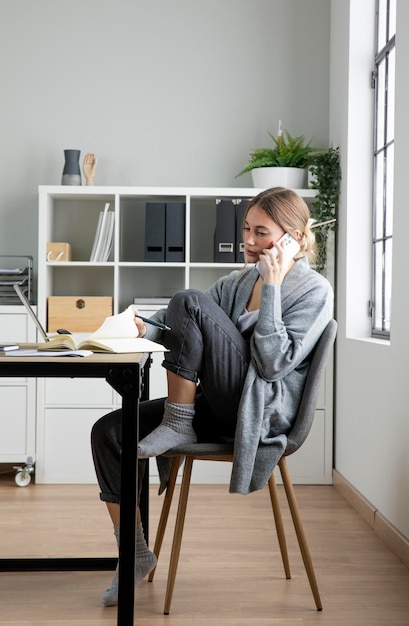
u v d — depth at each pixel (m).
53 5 4.65
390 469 3.13
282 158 4.34
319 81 4.67
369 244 4.06
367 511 3.43
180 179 4.66
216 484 4.25
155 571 2.72
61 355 2.07
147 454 2.22
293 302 2.39
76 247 4.62
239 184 4.68
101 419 2.35
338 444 4.20
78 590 2.53
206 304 2.32
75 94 4.66
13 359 1.98
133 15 4.67
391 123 3.77
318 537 3.19
